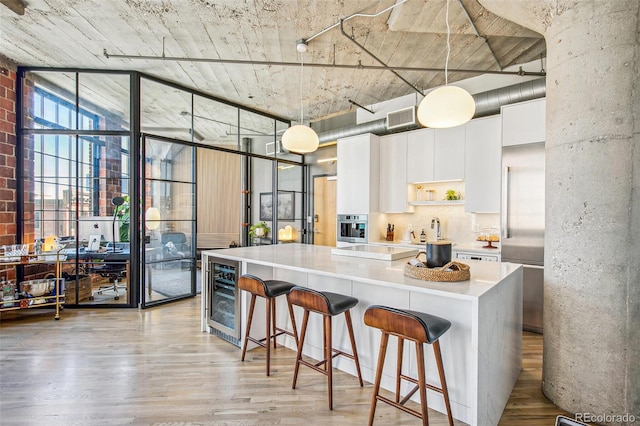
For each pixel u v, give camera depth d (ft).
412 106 14.90
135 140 13.70
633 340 6.03
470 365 6.31
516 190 11.44
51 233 13.79
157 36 10.87
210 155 22.40
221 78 14.24
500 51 11.93
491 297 5.94
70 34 10.80
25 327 11.44
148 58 11.51
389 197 16.35
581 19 6.44
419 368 5.56
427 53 12.01
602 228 6.27
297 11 9.42
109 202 13.89
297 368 7.56
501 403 6.64
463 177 13.73
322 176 20.95
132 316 12.77
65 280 13.60
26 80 13.47
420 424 6.29
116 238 13.93
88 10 9.41
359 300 8.05
